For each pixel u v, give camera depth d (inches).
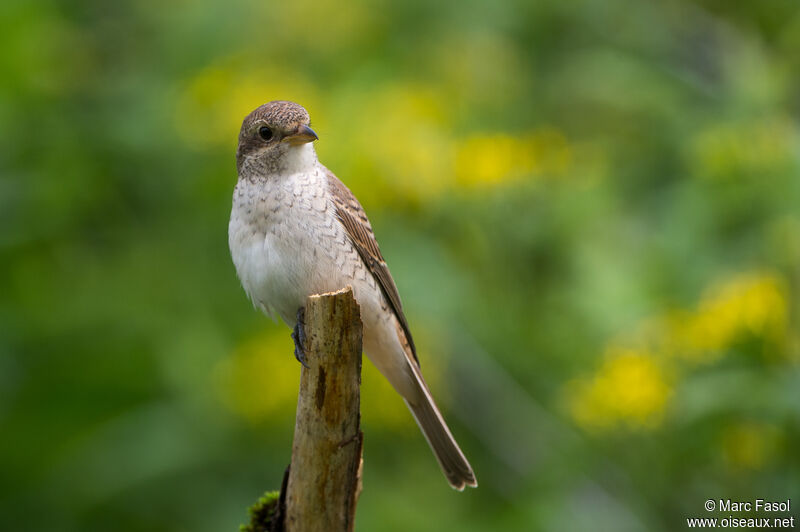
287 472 303.4
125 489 408.8
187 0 517.7
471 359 469.4
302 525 297.6
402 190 448.8
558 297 459.2
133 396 439.8
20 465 430.6
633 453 442.6
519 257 469.7
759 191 440.8
